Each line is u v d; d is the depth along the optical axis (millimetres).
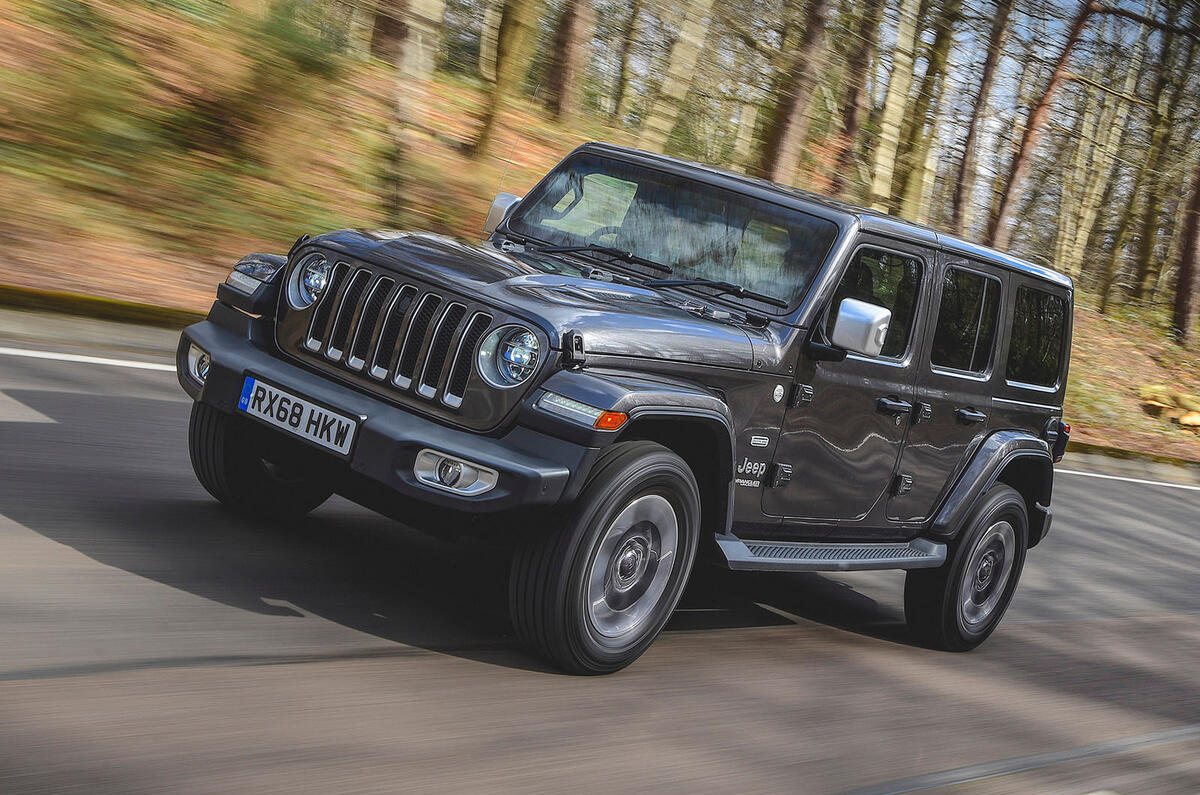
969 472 5957
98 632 3717
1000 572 6277
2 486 4969
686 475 4285
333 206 12516
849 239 5004
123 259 9820
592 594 4141
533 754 3562
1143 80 35906
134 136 11445
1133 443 18609
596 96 24484
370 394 4246
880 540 5695
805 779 3891
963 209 27828
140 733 3105
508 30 16203
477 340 4102
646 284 4930
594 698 4137
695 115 21969
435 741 3484
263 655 3822
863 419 5199
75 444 5832
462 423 4082
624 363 4180
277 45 13336
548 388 4012
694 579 6336
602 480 4039
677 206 5238
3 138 10633
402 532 5664
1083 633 7188
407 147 14305
